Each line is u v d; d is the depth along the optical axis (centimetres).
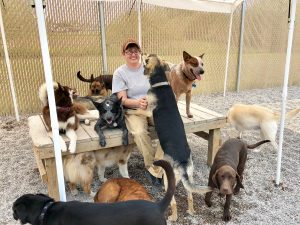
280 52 902
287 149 436
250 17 820
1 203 295
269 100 746
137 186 246
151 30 708
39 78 627
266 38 864
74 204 189
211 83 820
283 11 859
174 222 266
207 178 349
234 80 853
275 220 269
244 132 510
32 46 604
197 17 750
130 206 183
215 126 358
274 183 335
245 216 275
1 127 537
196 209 287
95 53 664
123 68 341
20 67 605
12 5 566
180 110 395
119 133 304
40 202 193
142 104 302
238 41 820
